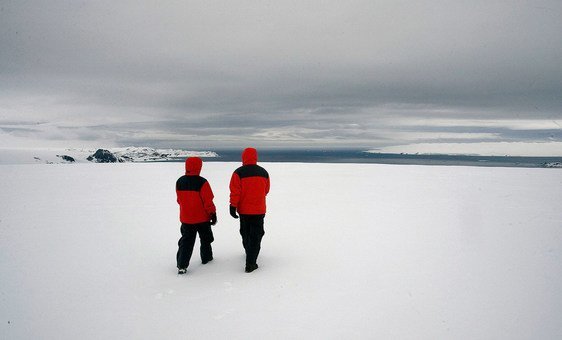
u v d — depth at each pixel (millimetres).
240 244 5414
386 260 4531
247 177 4223
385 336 2762
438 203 8570
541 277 3889
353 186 11828
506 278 3881
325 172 16578
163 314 3154
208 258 4574
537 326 2883
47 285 3836
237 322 2992
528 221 6543
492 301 3336
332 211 7738
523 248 4941
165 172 16625
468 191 10430
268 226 6441
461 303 3305
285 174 15789
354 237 5652
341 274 4070
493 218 6848
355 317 3062
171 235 5922
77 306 3330
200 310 3223
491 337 2732
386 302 3344
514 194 9711
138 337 2775
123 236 5863
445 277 3938
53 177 14547
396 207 8133
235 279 3967
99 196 9922
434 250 4926
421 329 2861
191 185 4211
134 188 11492
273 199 9336
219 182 12852
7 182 12969
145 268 4371
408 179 13719
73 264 4512
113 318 3090
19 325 2977
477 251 4848
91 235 5914
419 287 3676
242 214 4273
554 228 6004
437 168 17875
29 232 6105
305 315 3105
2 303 3402
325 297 3467
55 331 2879
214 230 6293
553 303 3277
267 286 3754
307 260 4578
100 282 3918
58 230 6242
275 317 3074
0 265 4465
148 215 7492
